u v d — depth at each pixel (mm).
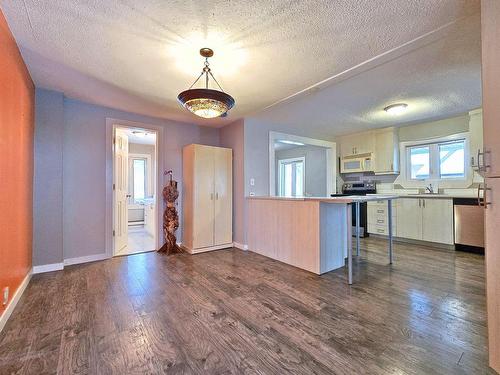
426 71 2424
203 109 1999
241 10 1569
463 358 1424
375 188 5137
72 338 1617
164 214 3900
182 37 1852
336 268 3037
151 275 2797
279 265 3170
